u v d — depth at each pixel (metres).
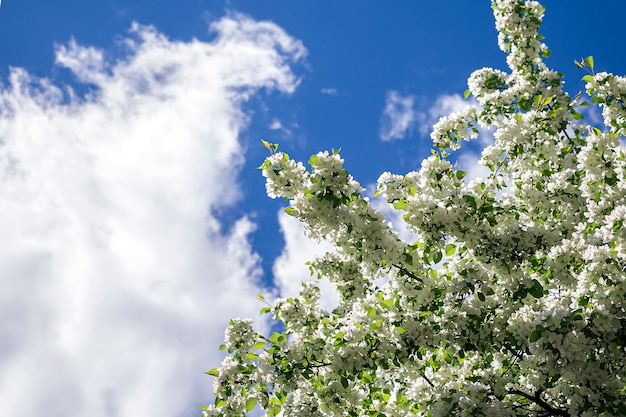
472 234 6.23
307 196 5.68
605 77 7.24
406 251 6.26
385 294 7.16
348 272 7.14
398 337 6.08
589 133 6.91
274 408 6.54
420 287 6.57
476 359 7.15
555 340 4.65
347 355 5.98
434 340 6.07
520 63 8.51
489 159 7.77
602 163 6.16
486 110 8.39
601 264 4.84
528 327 5.50
